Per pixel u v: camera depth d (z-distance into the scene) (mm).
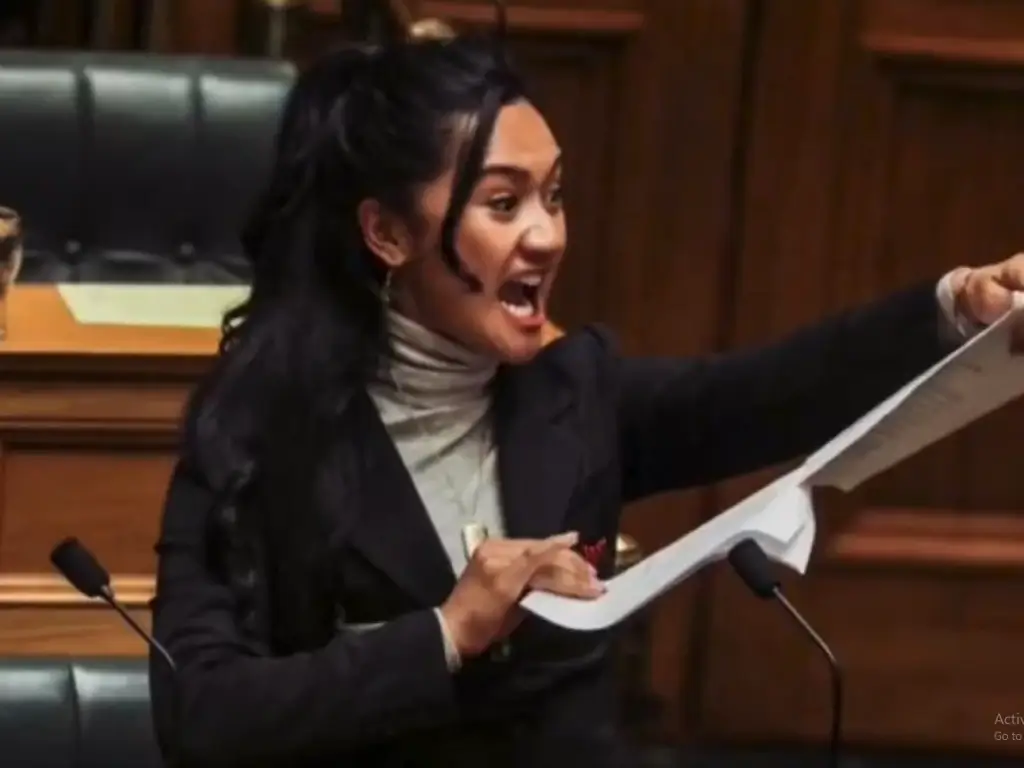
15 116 10203
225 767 4715
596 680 5172
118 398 8141
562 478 5211
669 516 12469
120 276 10344
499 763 5004
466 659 4816
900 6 11953
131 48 11656
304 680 4676
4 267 8273
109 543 8266
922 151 12188
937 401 4621
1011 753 12789
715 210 12211
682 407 5461
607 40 11938
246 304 5316
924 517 12586
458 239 4930
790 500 4566
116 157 10320
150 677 5020
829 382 5340
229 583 4969
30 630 8180
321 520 4984
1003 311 5008
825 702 12711
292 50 11617
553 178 5027
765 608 12586
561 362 5457
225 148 10422
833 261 12281
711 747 12656
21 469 8156
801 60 12000
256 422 5066
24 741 6605
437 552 5023
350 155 5043
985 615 12734
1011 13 11969
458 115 4930
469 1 11672
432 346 5129
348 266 5121
